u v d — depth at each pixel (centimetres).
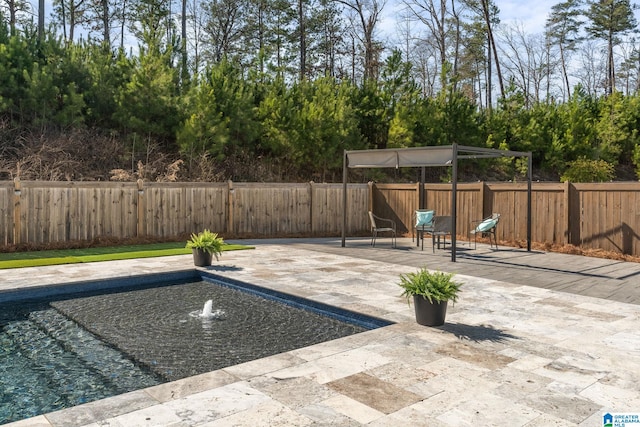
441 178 2039
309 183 1440
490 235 1204
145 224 1202
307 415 286
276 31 3197
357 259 940
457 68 3575
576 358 392
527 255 1024
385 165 1045
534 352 406
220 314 579
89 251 1016
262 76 1906
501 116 2427
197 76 1717
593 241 1079
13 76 1396
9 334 500
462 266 867
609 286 695
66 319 558
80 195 1105
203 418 281
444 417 286
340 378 345
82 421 276
